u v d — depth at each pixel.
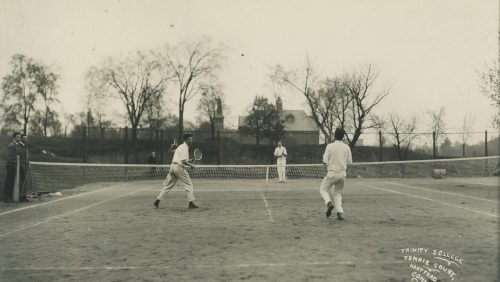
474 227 7.71
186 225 8.12
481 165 27.34
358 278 4.69
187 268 5.14
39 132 45.09
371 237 6.84
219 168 25.86
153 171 24.44
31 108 43.91
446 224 8.05
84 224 8.35
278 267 5.13
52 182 19.45
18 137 12.95
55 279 4.78
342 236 6.94
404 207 10.61
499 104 24.69
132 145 28.44
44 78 43.91
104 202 12.34
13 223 8.53
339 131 8.79
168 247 6.26
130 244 6.49
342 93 39.75
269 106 45.16
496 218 8.77
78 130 48.69
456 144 33.84
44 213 9.98
